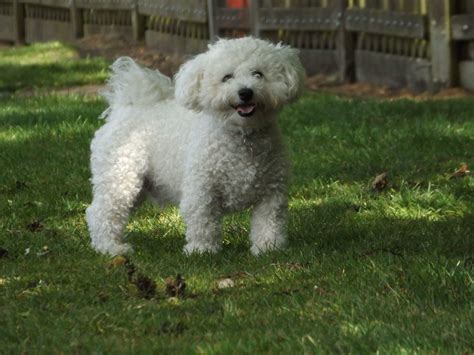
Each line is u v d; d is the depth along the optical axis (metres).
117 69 7.92
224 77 7.04
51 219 8.61
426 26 14.17
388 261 6.61
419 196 8.68
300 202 8.86
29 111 13.79
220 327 5.59
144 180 7.80
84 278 6.67
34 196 9.36
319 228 7.98
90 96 15.09
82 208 8.95
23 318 5.92
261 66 7.07
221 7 17.67
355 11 15.41
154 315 5.79
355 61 15.73
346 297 5.96
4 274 6.88
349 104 13.02
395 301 5.84
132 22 21.20
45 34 24.58
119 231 7.74
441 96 13.92
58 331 5.60
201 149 7.14
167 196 7.74
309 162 10.22
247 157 7.11
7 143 11.81
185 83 7.20
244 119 6.95
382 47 15.13
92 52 21.11
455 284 6.04
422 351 4.96
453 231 7.68
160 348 5.25
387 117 12.02
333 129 11.55
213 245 7.31
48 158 10.90
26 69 18.88
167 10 19.44
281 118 12.23
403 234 7.63
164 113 7.65
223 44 7.19
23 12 25.56
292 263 6.81
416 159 10.14
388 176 9.59
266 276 6.59
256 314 5.80
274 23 16.62
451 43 13.90
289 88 7.18
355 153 10.45
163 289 6.39
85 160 10.73
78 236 8.08
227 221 8.30
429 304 5.77
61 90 16.78
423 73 14.33
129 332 5.62
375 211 8.47
